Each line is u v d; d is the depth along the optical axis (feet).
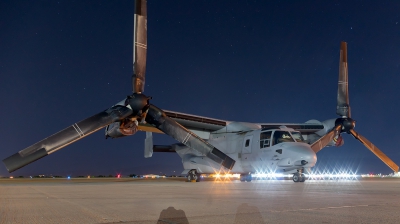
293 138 54.49
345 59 63.72
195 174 65.92
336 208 19.31
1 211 19.36
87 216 17.24
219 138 63.87
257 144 56.24
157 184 54.90
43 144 30.07
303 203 21.94
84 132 32.19
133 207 20.66
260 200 24.06
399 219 15.46
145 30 35.58
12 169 28.55
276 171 54.29
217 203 22.27
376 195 28.40
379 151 63.31
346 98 63.62
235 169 60.39
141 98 34.17
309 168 51.65
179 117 57.26
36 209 20.17
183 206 20.81
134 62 35.09
